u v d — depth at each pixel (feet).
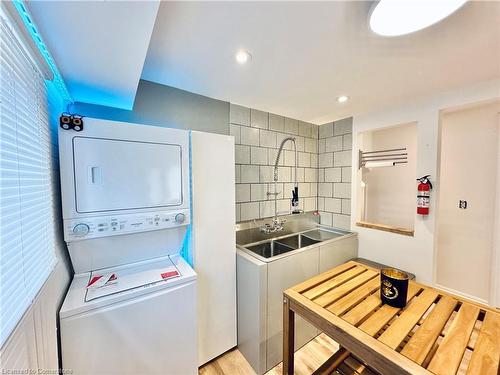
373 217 9.93
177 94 5.44
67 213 3.37
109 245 3.91
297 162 8.20
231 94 5.77
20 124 2.17
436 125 5.82
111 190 3.71
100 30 2.40
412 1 2.62
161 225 4.20
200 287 4.91
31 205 2.40
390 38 3.46
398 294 2.99
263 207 7.28
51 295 2.82
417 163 6.23
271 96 5.90
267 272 4.85
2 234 1.77
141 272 4.09
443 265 7.62
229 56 3.98
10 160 1.93
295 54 3.92
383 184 9.55
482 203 6.77
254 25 3.15
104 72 3.31
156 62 4.18
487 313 2.90
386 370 2.24
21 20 1.96
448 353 2.26
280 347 5.11
